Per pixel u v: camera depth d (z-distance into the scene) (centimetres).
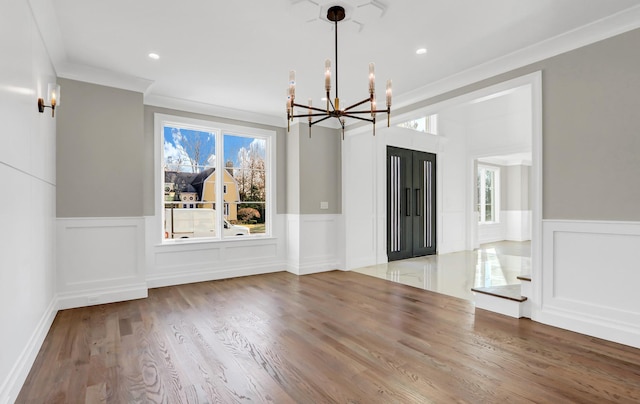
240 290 421
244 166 526
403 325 296
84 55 321
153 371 213
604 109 263
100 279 360
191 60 333
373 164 610
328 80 226
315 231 542
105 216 362
